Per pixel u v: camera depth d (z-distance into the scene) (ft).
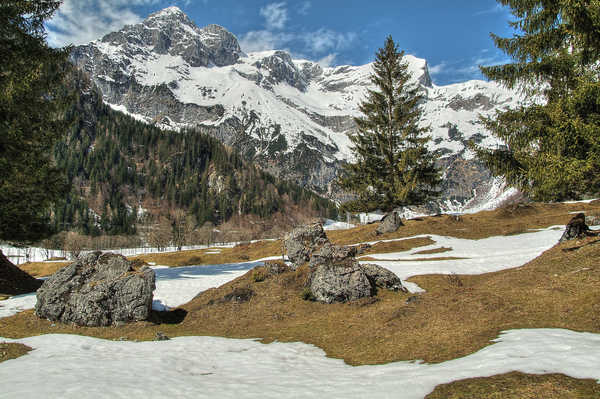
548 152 47.85
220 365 37.63
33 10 76.64
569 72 49.21
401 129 161.48
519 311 40.34
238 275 107.14
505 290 51.85
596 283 43.96
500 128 53.06
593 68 46.85
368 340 43.16
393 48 168.96
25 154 76.89
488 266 92.53
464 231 152.15
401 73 167.53
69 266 66.90
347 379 29.19
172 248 422.41
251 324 61.00
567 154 47.39
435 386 24.04
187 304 75.92
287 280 78.69
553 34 48.91
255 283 79.92
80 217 523.70
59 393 25.52
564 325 33.86
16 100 74.90
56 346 44.73
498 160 53.47
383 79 169.27
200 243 454.81
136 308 61.52
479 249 123.24
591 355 24.44
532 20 49.60
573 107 45.73
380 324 48.62
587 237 71.92
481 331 36.11
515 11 51.01
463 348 32.35
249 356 41.52
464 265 94.73
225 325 61.67
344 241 167.43
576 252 63.16
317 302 68.54
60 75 84.07
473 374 24.85
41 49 78.48
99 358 39.22
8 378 29.91
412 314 49.24
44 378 29.76
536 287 48.85
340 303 66.74
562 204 195.52
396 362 33.19
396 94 165.48
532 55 51.01
